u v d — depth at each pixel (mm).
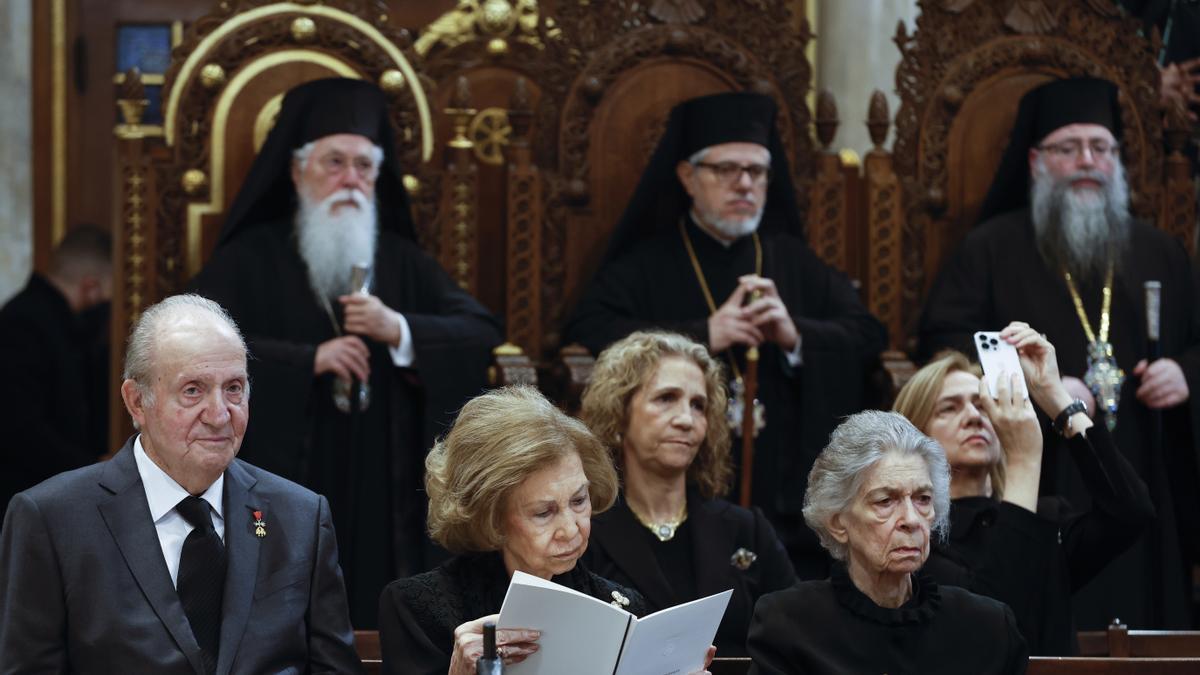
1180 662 5633
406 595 5176
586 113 9719
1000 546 6129
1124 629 6457
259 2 9297
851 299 9398
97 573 5066
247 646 5129
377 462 8672
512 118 9602
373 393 8688
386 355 8727
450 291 9000
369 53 9398
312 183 8781
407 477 8688
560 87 9727
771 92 9930
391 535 8641
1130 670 5617
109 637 5004
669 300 9367
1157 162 10336
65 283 11680
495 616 4695
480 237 9680
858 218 10117
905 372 9023
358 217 8781
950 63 10117
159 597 5082
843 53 12250
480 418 5152
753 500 9102
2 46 12445
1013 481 6305
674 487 6598
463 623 5062
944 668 5211
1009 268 9578
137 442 5367
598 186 9750
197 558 5203
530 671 4645
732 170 9211
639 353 6574
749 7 9922
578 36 9734
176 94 9180
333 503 8570
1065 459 9047
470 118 9688
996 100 10172
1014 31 10211
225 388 5211
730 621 6379
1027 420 6289
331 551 5480
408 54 9484
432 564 8641
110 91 12938
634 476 6582
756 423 8977
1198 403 9219
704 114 9281
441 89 10766
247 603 5195
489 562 5211
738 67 9859
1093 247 9484
